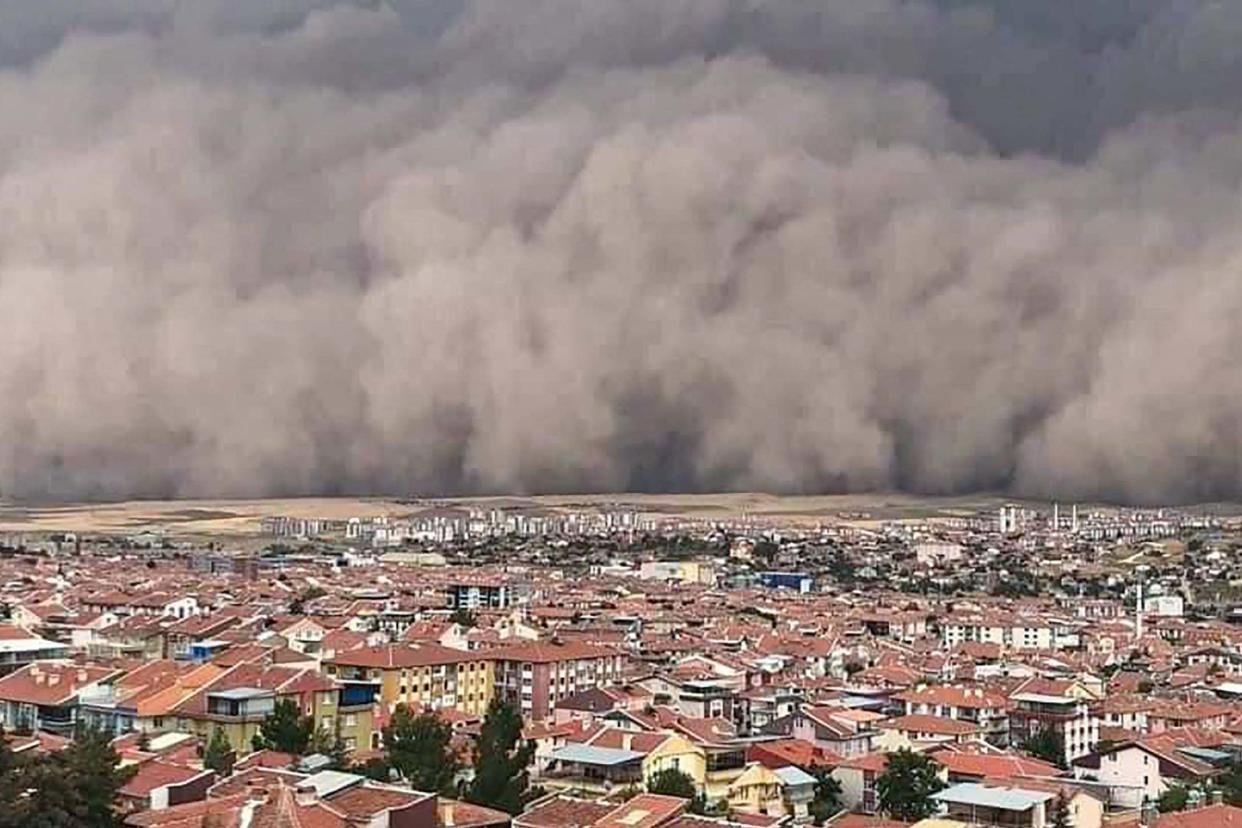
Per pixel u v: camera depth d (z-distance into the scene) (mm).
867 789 179875
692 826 129875
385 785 136250
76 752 125188
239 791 127875
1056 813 158750
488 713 189125
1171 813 157875
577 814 135125
